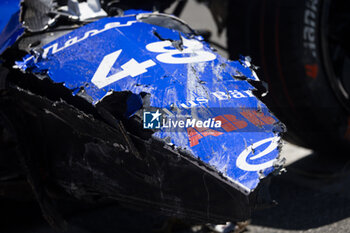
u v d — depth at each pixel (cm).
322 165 277
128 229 219
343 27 248
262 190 138
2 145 189
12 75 166
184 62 162
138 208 164
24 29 179
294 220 212
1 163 191
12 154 190
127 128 145
